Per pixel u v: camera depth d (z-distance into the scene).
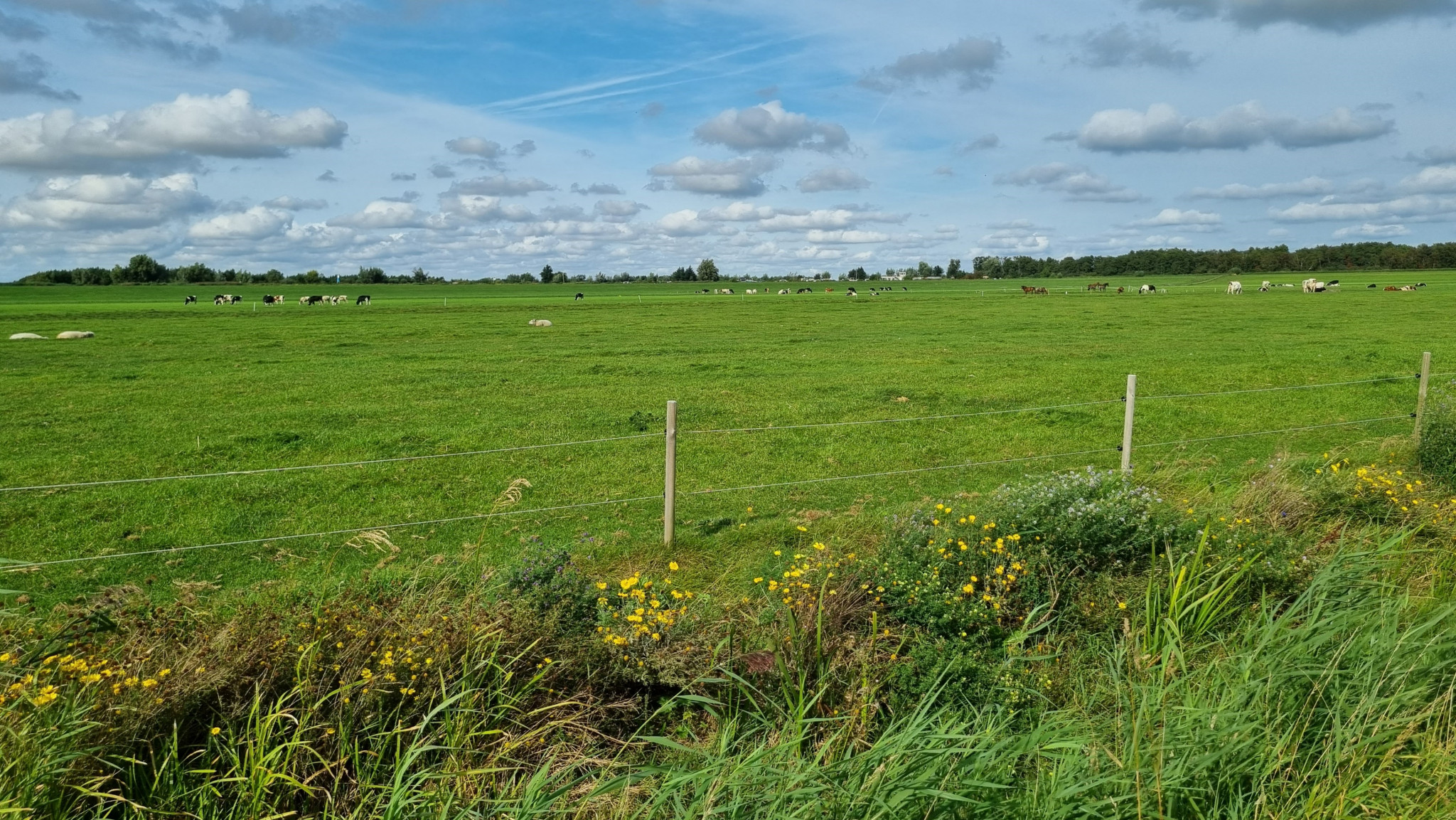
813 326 49.59
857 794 3.65
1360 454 11.80
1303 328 41.41
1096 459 13.37
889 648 5.71
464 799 4.10
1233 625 5.78
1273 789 3.87
